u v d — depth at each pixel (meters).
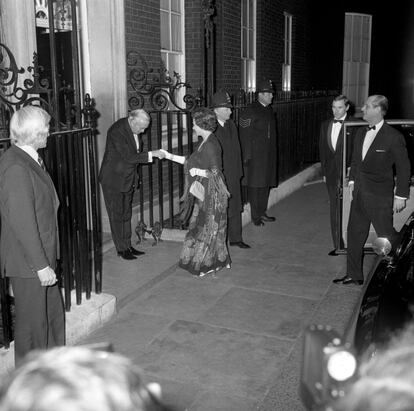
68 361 0.89
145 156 6.09
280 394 3.79
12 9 6.12
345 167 6.37
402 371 0.91
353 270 5.81
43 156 4.16
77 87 4.49
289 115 10.79
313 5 15.45
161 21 8.57
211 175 5.77
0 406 0.84
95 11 6.95
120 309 5.20
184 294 5.59
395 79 16.47
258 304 5.36
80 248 4.71
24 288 3.50
